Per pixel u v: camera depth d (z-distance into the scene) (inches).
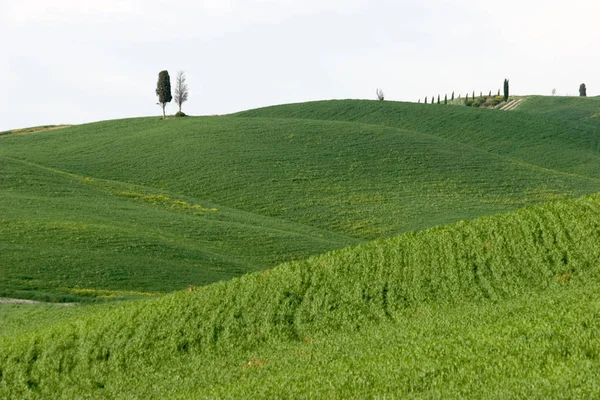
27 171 4195.4
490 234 1801.2
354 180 4586.6
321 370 1166.3
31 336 1720.0
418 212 3971.5
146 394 1332.4
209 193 4298.7
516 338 1112.8
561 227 1749.5
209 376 1352.1
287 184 4451.3
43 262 2578.7
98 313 1862.7
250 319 1606.8
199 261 2844.5
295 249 3211.1
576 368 933.2
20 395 1439.5
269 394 1082.1
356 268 1768.0
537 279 1571.1
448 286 1615.4
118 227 3191.4
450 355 1099.3
